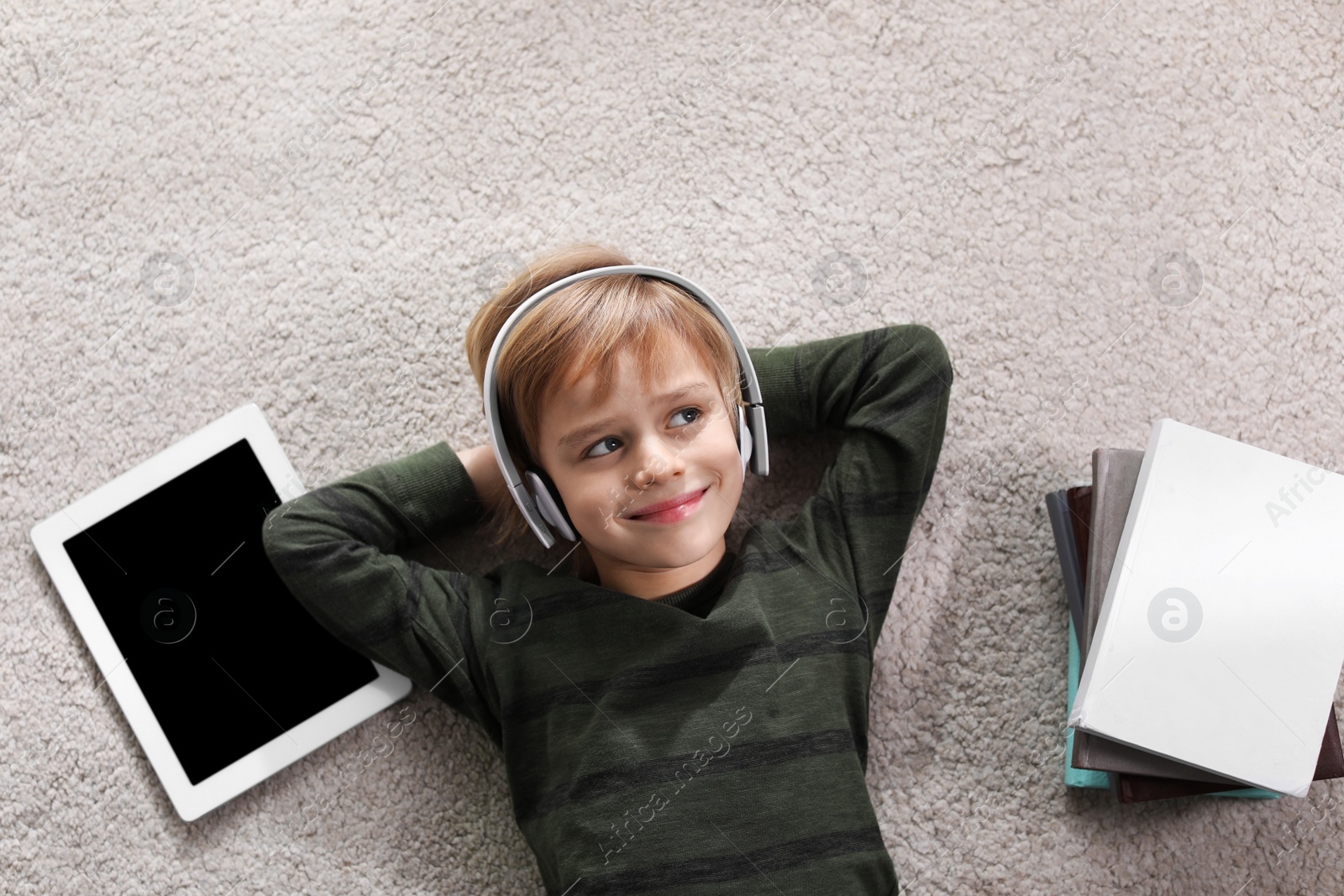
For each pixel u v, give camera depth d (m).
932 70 0.98
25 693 0.90
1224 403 0.93
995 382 0.93
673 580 0.81
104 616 0.88
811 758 0.76
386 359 0.94
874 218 0.96
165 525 0.88
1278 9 0.98
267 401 0.93
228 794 0.87
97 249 0.95
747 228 0.95
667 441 0.75
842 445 0.89
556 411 0.75
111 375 0.93
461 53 0.98
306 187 0.96
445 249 0.95
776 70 0.98
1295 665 0.80
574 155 0.96
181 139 0.97
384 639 0.81
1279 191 0.96
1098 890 0.87
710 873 0.74
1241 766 0.79
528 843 0.83
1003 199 0.96
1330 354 0.94
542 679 0.79
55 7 0.98
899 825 0.88
